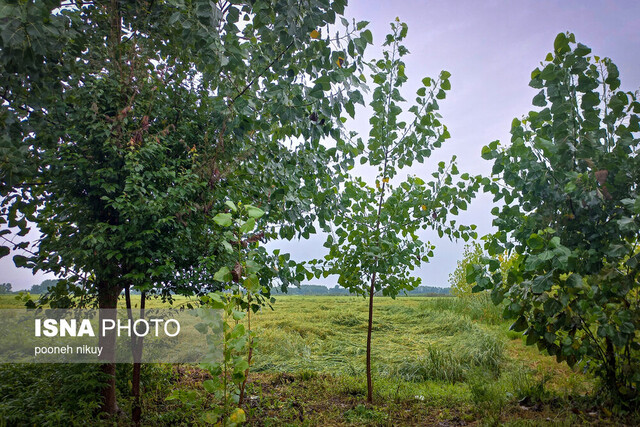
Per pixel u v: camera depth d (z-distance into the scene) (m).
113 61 3.66
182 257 3.47
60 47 2.56
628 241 3.64
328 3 2.69
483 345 6.29
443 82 4.29
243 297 2.74
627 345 3.79
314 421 3.94
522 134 4.03
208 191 3.84
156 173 3.52
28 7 2.12
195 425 3.52
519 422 3.50
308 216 4.74
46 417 3.12
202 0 2.49
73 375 3.68
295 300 16.89
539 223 3.88
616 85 3.72
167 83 4.08
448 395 4.59
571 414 3.68
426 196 4.82
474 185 4.62
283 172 4.36
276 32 2.77
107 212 3.72
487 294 11.55
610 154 3.77
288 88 3.08
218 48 2.60
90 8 3.90
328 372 5.79
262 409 4.21
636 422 3.42
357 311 11.95
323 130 3.38
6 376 4.05
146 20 3.80
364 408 4.17
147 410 3.97
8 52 2.22
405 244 4.95
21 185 3.54
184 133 4.04
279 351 6.87
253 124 3.46
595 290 3.57
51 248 3.46
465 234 4.89
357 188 4.97
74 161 3.35
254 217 2.74
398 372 5.66
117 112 3.56
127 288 3.70
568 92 3.65
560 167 3.83
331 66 3.01
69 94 3.47
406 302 15.37
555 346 3.97
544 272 3.77
